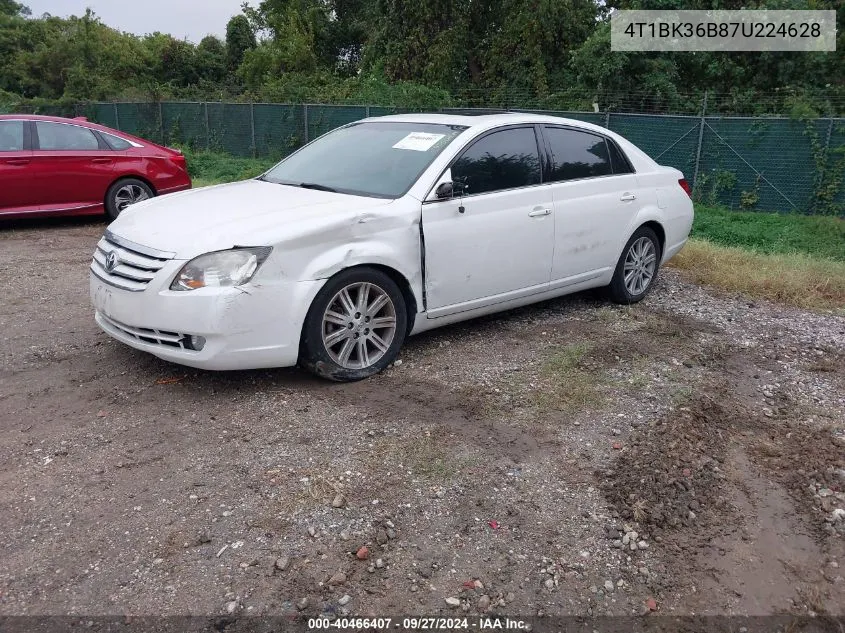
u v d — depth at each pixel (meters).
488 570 2.92
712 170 14.79
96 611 2.62
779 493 3.57
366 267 4.48
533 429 4.01
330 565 2.89
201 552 2.93
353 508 3.24
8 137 9.10
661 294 6.87
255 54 32.25
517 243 5.23
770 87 18.17
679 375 4.83
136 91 28.48
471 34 25.59
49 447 3.68
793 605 2.86
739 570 3.03
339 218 4.32
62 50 34.88
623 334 5.61
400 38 25.39
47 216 9.44
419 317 4.82
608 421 4.13
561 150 5.68
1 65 37.09
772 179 14.27
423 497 3.34
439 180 4.82
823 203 13.80
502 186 5.19
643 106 17.70
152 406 4.13
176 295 3.99
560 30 23.69
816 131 13.69
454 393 4.41
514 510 3.29
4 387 4.35
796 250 10.30
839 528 3.31
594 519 3.26
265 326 4.10
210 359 4.04
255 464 3.54
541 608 2.75
